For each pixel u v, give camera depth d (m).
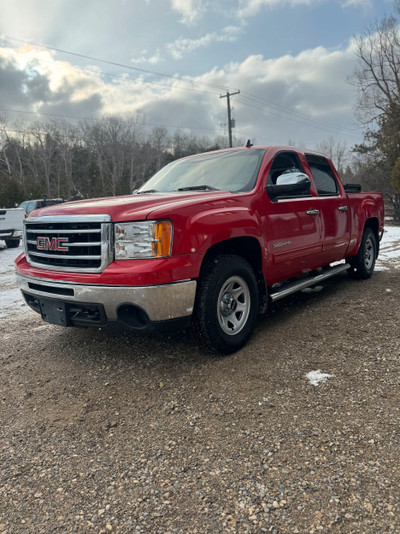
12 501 1.92
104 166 62.53
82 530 1.73
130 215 2.88
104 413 2.67
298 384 2.87
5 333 4.44
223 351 3.35
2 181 23.41
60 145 61.31
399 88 27.94
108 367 3.36
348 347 3.45
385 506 1.75
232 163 4.16
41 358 3.65
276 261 3.84
